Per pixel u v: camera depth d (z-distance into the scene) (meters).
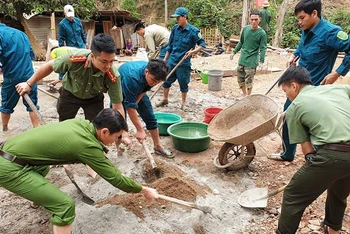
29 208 3.46
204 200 3.47
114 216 3.09
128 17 19.92
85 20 16.72
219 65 11.14
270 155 4.63
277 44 15.50
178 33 6.24
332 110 2.55
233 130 4.25
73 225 3.08
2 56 4.52
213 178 4.10
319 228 3.30
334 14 20.69
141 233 2.97
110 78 3.32
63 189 3.64
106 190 3.50
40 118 3.60
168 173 3.89
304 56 4.14
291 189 2.75
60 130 2.47
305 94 2.69
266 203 3.56
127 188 2.67
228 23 22.34
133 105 3.83
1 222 3.27
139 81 3.73
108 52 2.94
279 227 2.91
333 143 2.49
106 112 2.50
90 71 3.26
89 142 2.45
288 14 20.72
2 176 2.44
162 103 6.81
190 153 4.77
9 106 5.01
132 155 4.54
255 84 9.03
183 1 27.30
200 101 7.30
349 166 2.50
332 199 2.95
